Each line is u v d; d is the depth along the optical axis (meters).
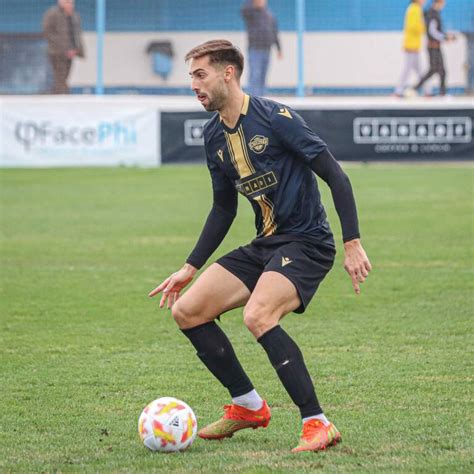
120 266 32.69
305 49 74.38
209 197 51.72
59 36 70.31
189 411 14.09
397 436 14.63
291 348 13.78
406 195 51.03
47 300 27.23
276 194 14.21
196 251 15.27
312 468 12.82
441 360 20.09
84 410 16.72
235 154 14.23
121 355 21.00
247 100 14.13
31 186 57.03
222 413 16.45
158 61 74.75
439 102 65.69
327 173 13.88
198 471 12.82
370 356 20.55
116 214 45.97
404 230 39.72
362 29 73.94
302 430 14.00
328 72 74.50
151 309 26.05
